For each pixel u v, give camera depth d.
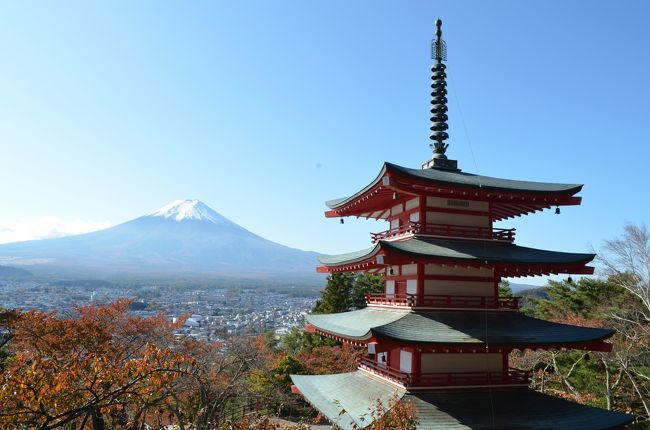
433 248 22.22
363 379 25.70
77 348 31.72
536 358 42.84
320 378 29.12
